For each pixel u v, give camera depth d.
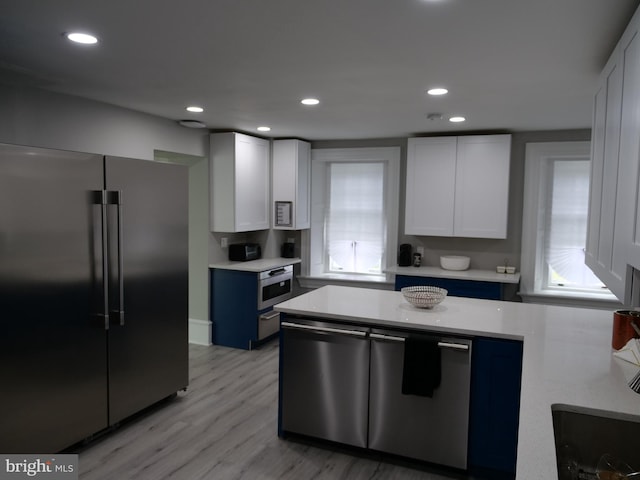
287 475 2.68
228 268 4.89
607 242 1.96
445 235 4.88
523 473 1.16
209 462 2.80
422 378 2.63
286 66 2.60
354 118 4.12
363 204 5.62
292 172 5.29
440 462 2.68
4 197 2.33
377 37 2.14
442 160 4.83
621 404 1.58
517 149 4.80
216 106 3.68
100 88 3.13
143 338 3.23
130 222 3.06
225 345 5.00
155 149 4.14
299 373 2.99
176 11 1.88
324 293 3.45
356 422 2.86
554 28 2.00
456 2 1.76
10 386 2.42
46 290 2.56
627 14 1.83
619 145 1.75
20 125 3.04
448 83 2.92
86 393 2.84
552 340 2.34
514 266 4.90
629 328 2.12
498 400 2.54
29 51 2.38
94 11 1.89
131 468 2.72
